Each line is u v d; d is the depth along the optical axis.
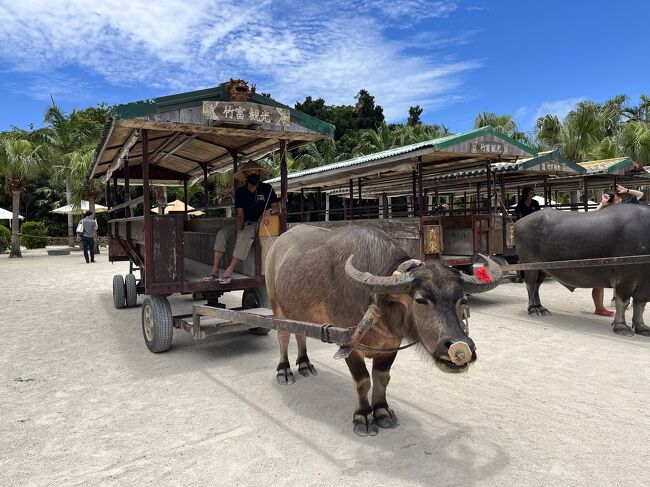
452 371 2.71
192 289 6.05
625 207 6.62
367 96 41.53
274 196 6.44
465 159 9.56
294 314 4.29
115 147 7.30
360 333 3.03
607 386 4.75
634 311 6.75
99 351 6.36
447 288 2.87
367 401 3.88
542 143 27.50
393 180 13.27
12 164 23.92
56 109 27.42
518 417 4.07
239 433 3.86
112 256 10.16
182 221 6.00
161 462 3.41
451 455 3.45
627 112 36.84
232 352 6.23
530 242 7.54
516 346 6.19
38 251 31.38
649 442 3.60
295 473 3.24
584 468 3.24
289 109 6.29
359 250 3.61
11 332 7.54
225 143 7.76
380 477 3.17
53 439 3.80
